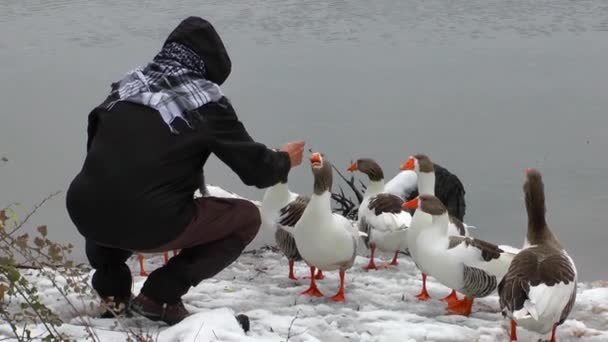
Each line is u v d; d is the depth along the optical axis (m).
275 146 17.41
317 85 23.45
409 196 11.43
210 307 7.14
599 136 18.28
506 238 12.63
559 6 37.91
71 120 19.86
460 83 23.92
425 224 7.77
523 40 31.02
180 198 5.78
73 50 29.81
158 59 6.02
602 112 20.41
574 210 13.80
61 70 26.11
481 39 31.39
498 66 26.38
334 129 18.62
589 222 13.23
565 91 22.70
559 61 26.91
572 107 20.94
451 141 17.91
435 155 16.86
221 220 6.10
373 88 23.23
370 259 9.60
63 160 16.62
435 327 6.68
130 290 6.47
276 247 10.34
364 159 9.62
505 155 16.97
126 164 5.65
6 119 19.69
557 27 33.34
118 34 33.06
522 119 19.81
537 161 16.45
